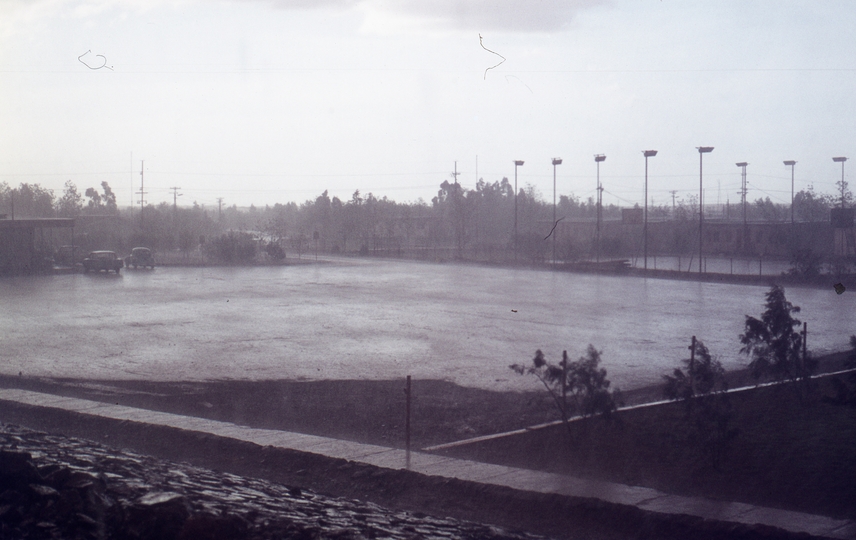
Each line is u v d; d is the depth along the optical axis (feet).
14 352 64.90
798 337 44.60
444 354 65.36
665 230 251.39
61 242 263.49
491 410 42.88
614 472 30.12
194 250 290.15
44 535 20.92
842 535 22.40
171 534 20.47
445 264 219.00
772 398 43.88
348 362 60.95
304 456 32.37
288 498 25.99
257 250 264.72
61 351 65.67
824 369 55.31
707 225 241.55
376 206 366.84
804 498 26.78
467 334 78.69
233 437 35.09
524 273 181.78
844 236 181.37
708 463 31.07
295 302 112.98
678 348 69.51
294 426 39.32
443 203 357.82
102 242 269.23
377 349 68.13
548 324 87.56
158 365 58.85
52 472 24.18
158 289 136.36
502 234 309.22
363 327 84.07
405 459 31.91
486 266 209.26
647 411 40.47
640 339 75.51
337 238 370.32
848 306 104.58
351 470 30.78
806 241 199.00
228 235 251.19
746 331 47.47
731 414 33.06
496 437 35.96
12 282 152.56
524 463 31.76
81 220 313.73
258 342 72.13
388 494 28.53
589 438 35.19
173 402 44.98
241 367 58.23
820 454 32.17
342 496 28.55
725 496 27.09
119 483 24.27
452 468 30.40
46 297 119.34
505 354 65.51
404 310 102.37
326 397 46.73
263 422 40.14
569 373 37.47
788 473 29.60
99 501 22.47
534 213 288.30
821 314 95.09
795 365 44.55
